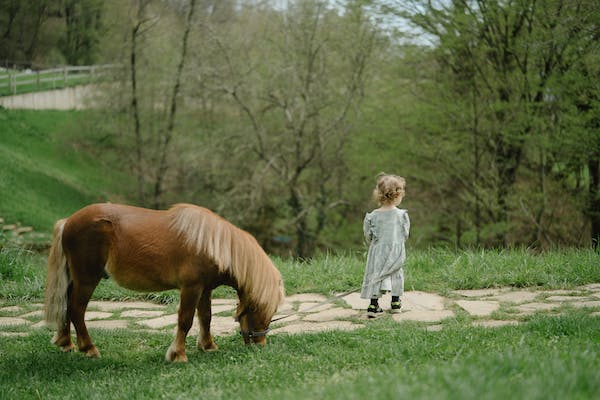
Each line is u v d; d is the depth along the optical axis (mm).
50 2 37656
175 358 4898
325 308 6824
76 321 5152
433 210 19141
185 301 4879
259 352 4723
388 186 6230
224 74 20812
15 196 23906
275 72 20656
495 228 16094
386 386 3059
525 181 17562
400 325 5781
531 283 7438
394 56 18766
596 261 8023
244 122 21875
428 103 17516
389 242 6219
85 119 26406
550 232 16625
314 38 20203
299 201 21422
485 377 3141
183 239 4891
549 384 2938
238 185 21234
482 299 6895
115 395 4000
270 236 24109
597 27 13172
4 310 7234
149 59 24234
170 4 23281
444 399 2732
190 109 23812
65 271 5203
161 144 23828
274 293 5043
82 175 28734
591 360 3473
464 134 17109
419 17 16438
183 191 24969
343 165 21688
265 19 21250
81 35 38156
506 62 16297
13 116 30922
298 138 20844
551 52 14586
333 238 21625
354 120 20219
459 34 16344
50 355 5188
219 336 5836
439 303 6793
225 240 4930
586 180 16172
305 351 4820
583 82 13906
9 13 37938
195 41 21984
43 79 34219
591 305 6340
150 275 4930
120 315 6895
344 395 3002
